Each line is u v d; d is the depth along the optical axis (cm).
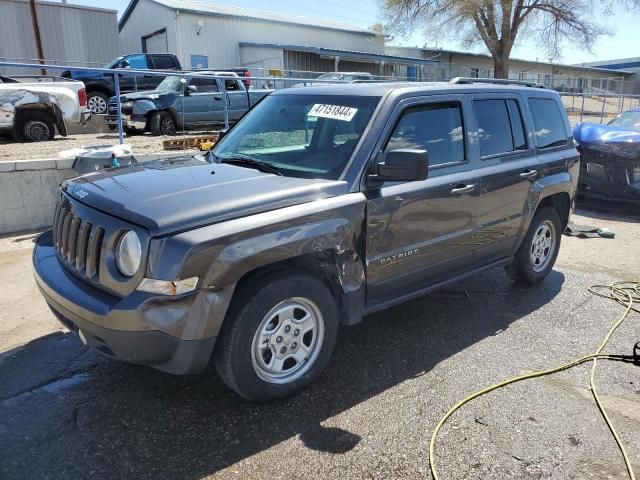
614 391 355
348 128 375
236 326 298
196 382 353
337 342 417
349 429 308
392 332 438
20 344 401
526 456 290
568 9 3188
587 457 290
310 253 335
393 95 385
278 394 326
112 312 273
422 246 394
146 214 285
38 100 1172
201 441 294
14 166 680
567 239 753
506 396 347
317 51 3009
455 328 448
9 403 326
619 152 875
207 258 276
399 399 340
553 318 473
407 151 337
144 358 280
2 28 2336
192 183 329
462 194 416
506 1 3080
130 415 317
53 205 720
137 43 3269
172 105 1340
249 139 424
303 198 323
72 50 2523
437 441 300
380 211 356
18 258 593
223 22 2984
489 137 458
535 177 497
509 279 574
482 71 3791
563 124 558
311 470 275
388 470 277
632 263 641
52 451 284
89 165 621
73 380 354
